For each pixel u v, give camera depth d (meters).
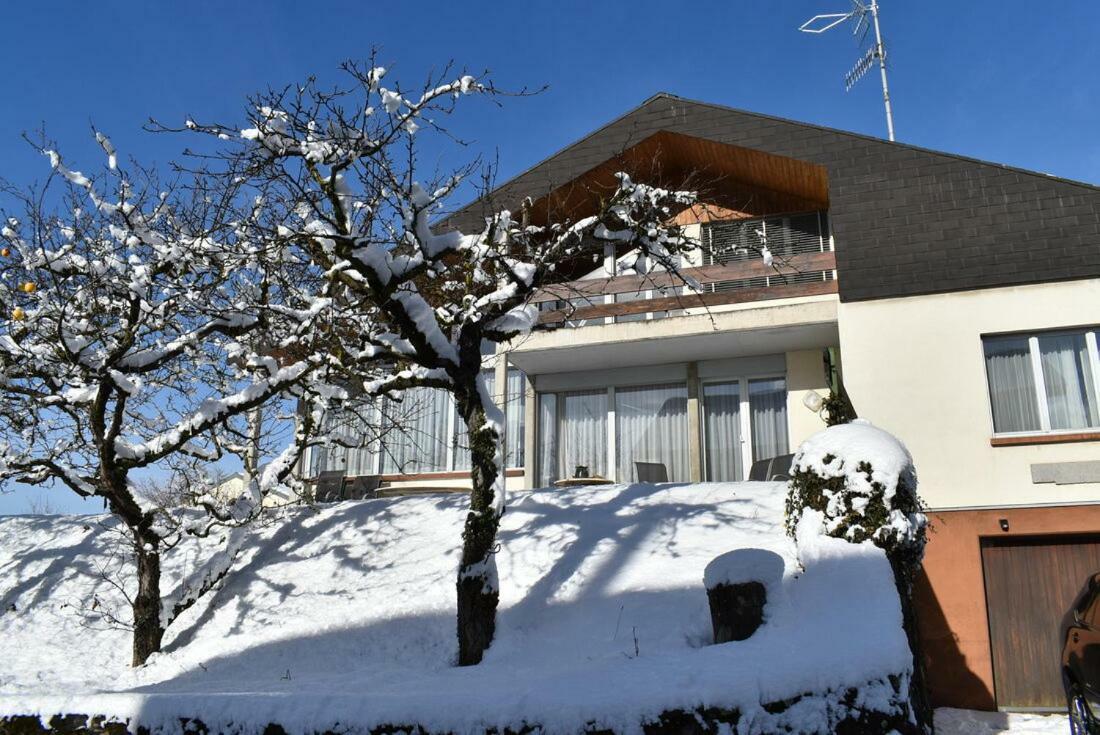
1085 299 11.14
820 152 13.07
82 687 8.10
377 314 8.46
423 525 10.26
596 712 4.82
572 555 8.76
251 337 9.32
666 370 15.12
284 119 7.59
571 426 15.57
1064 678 7.86
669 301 14.03
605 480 12.98
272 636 8.58
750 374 14.66
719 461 14.59
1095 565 10.34
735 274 14.04
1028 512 10.54
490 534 7.50
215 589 9.78
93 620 9.77
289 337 8.86
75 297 8.62
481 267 8.52
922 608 10.51
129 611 9.85
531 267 7.89
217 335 9.88
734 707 4.76
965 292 11.59
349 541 10.20
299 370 8.65
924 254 11.88
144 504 9.12
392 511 10.73
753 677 4.87
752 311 13.16
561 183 14.74
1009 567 10.59
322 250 8.12
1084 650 7.49
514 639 7.49
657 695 4.84
